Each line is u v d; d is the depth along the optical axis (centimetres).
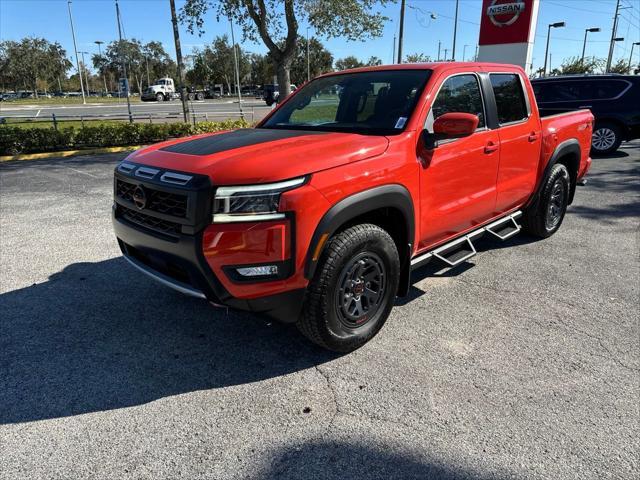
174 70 9231
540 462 233
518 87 454
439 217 364
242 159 277
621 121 1111
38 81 8219
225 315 382
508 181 440
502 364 314
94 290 426
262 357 325
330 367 313
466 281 445
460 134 317
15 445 247
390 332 355
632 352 327
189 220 268
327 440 249
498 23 1806
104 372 308
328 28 1573
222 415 269
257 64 8025
